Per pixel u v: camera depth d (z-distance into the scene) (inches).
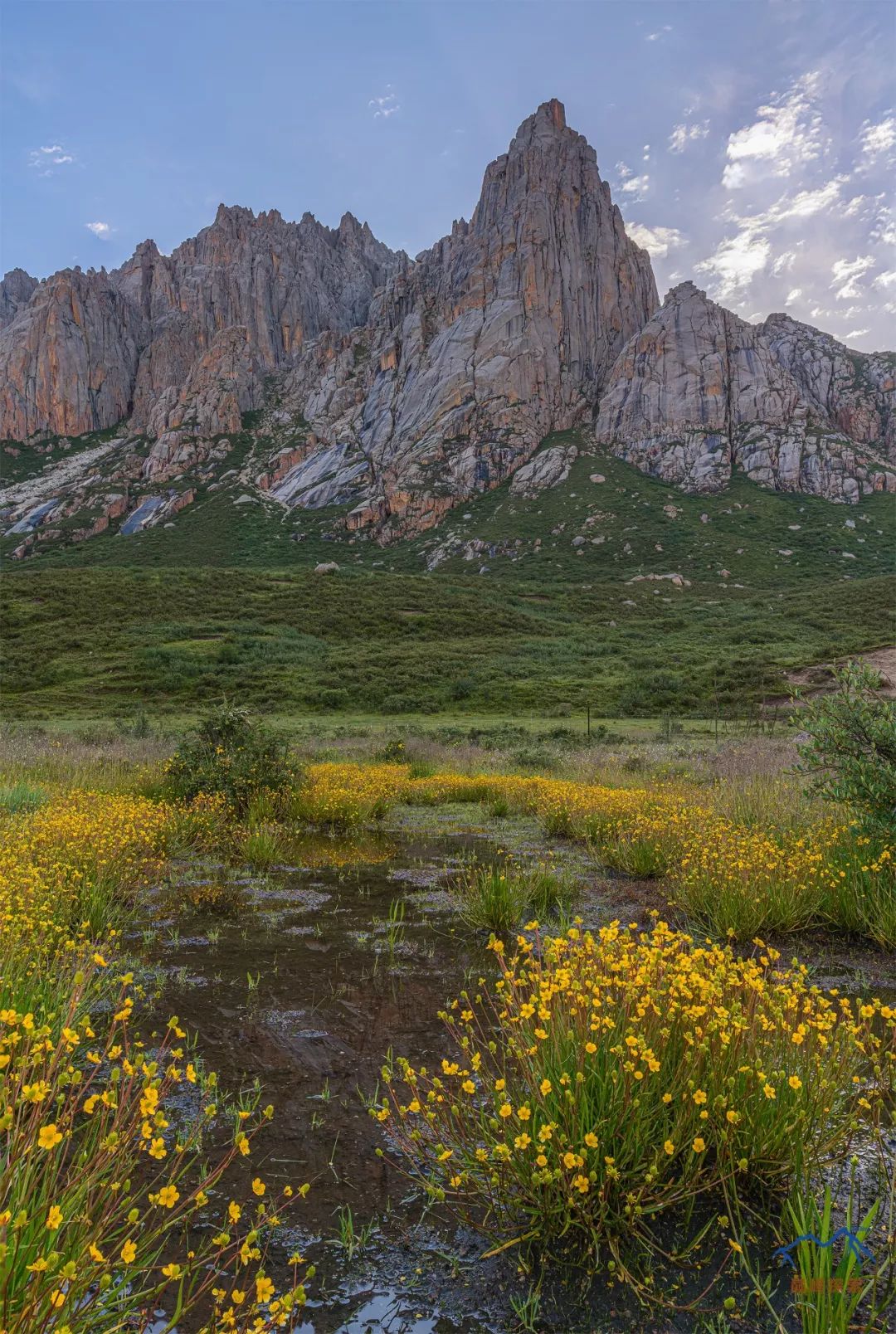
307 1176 118.6
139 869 304.2
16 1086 94.3
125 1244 72.7
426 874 339.0
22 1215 66.1
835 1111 123.0
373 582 3351.4
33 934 175.5
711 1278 96.9
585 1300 93.7
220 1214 108.4
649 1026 120.0
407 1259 101.2
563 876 316.2
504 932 252.4
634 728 1411.2
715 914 250.8
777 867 264.7
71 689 1792.6
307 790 514.3
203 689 1836.9
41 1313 68.7
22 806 426.0
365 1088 146.5
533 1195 105.3
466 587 3560.5
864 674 287.6
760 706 1610.5
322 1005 188.2
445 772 778.2
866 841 274.7
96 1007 179.2
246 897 294.4
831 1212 107.8
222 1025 175.2
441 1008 187.2
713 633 2719.0
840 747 284.5
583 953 138.1
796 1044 124.9
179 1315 76.9
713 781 577.9
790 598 3309.5
